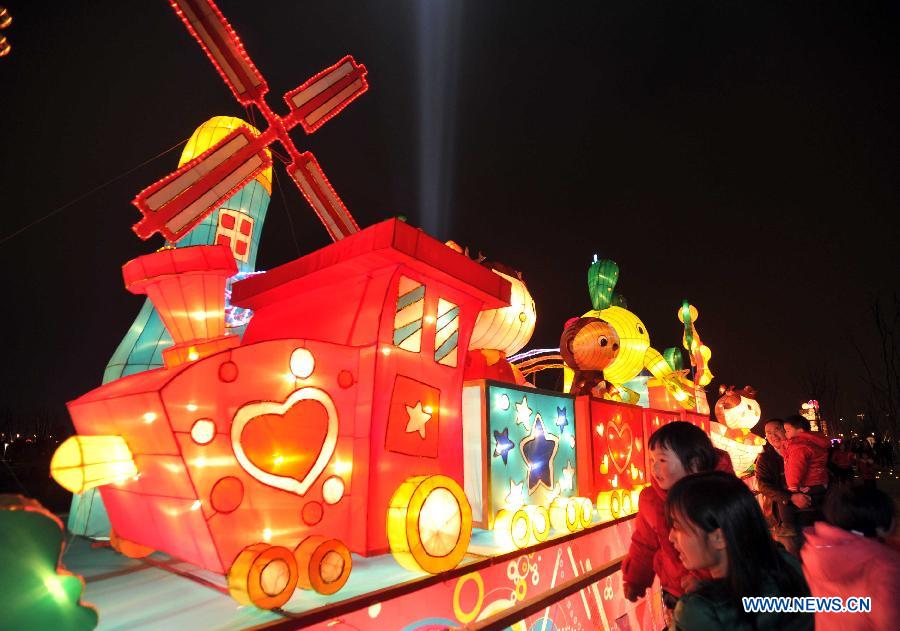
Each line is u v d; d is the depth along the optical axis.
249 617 2.61
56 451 2.73
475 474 4.61
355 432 3.60
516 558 3.91
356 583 3.15
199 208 4.59
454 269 4.11
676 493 1.98
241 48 5.32
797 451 5.64
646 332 9.00
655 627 5.71
